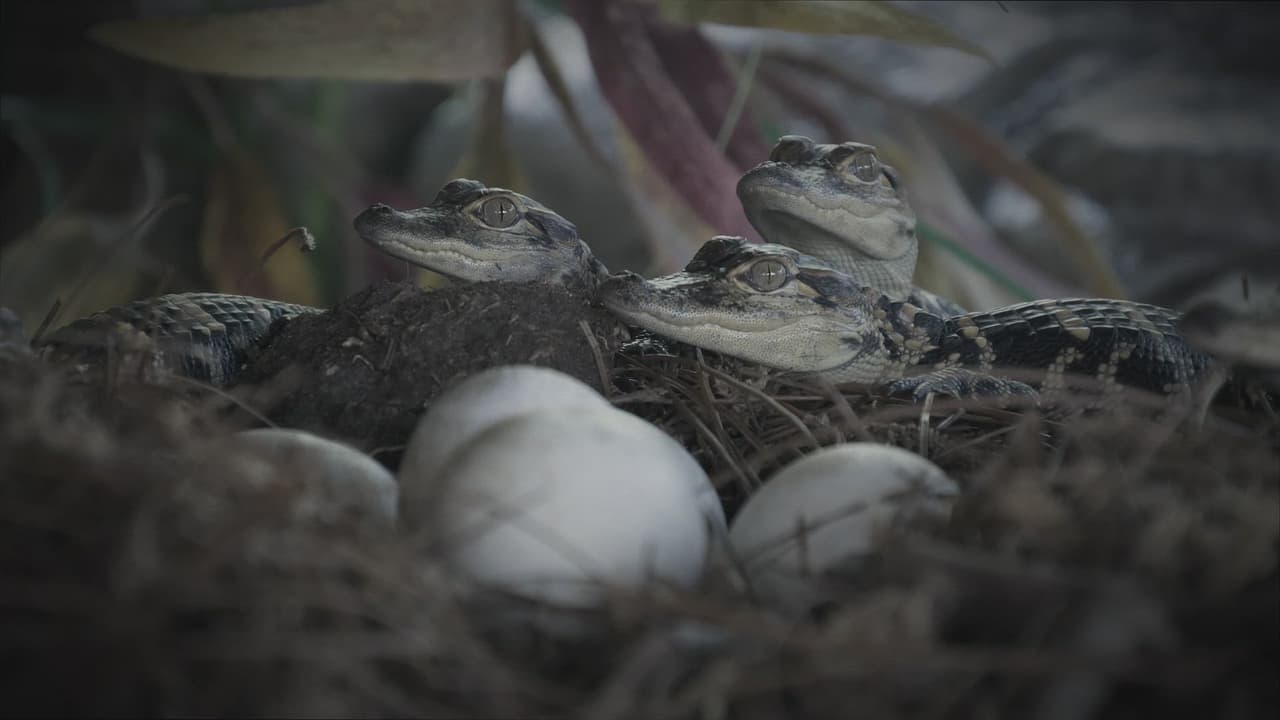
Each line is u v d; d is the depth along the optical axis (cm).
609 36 125
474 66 125
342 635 102
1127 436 106
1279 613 103
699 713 102
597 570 104
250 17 121
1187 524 103
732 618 102
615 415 105
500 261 111
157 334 111
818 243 115
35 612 102
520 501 104
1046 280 146
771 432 109
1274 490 106
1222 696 102
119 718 102
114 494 103
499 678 102
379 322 109
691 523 104
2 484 103
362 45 123
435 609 102
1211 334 108
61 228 135
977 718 102
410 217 111
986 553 103
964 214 146
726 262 111
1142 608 102
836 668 102
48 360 109
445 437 105
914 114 151
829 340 111
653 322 110
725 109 126
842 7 122
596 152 133
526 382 106
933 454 108
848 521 104
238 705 102
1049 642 102
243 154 140
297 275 138
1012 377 113
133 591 102
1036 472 105
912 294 117
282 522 103
